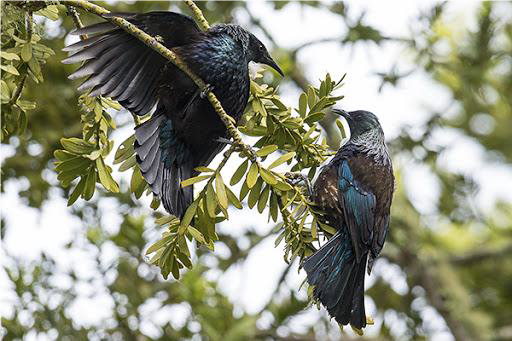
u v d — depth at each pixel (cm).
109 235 1273
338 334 1441
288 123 825
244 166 757
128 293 1256
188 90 806
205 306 1297
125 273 1263
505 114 1955
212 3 1373
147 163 790
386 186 1017
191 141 830
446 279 1792
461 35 1686
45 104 1249
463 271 1964
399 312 1631
